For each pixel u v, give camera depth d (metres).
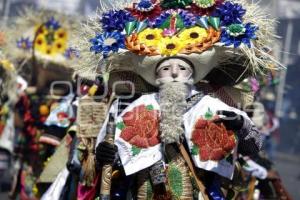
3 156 10.45
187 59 6.15
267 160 8.66
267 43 6.43
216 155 6.14
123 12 6.35
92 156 6.74
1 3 16.61
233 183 6.48
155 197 6.23
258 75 6.63
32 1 15.50
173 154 6.20
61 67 9.95
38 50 10.09
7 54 10.25
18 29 10.55
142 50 6.16
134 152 6.23
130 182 6.37
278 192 8.69
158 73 6.20
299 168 22.48
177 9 6.29
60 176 7.16
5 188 12.77
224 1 6.25
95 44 6.39
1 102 9.48
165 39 6.18
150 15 6.29
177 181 6.18
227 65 6.47
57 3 14.67
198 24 6.23
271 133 12.61
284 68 6.38
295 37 24.86
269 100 11.05
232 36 6.17
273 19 6.45
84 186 6.74
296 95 25.31
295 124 27.09
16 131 10.91
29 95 9.72
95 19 6.66
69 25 10.20
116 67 6.57
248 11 6.38
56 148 7.88
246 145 6.34
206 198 6.16
